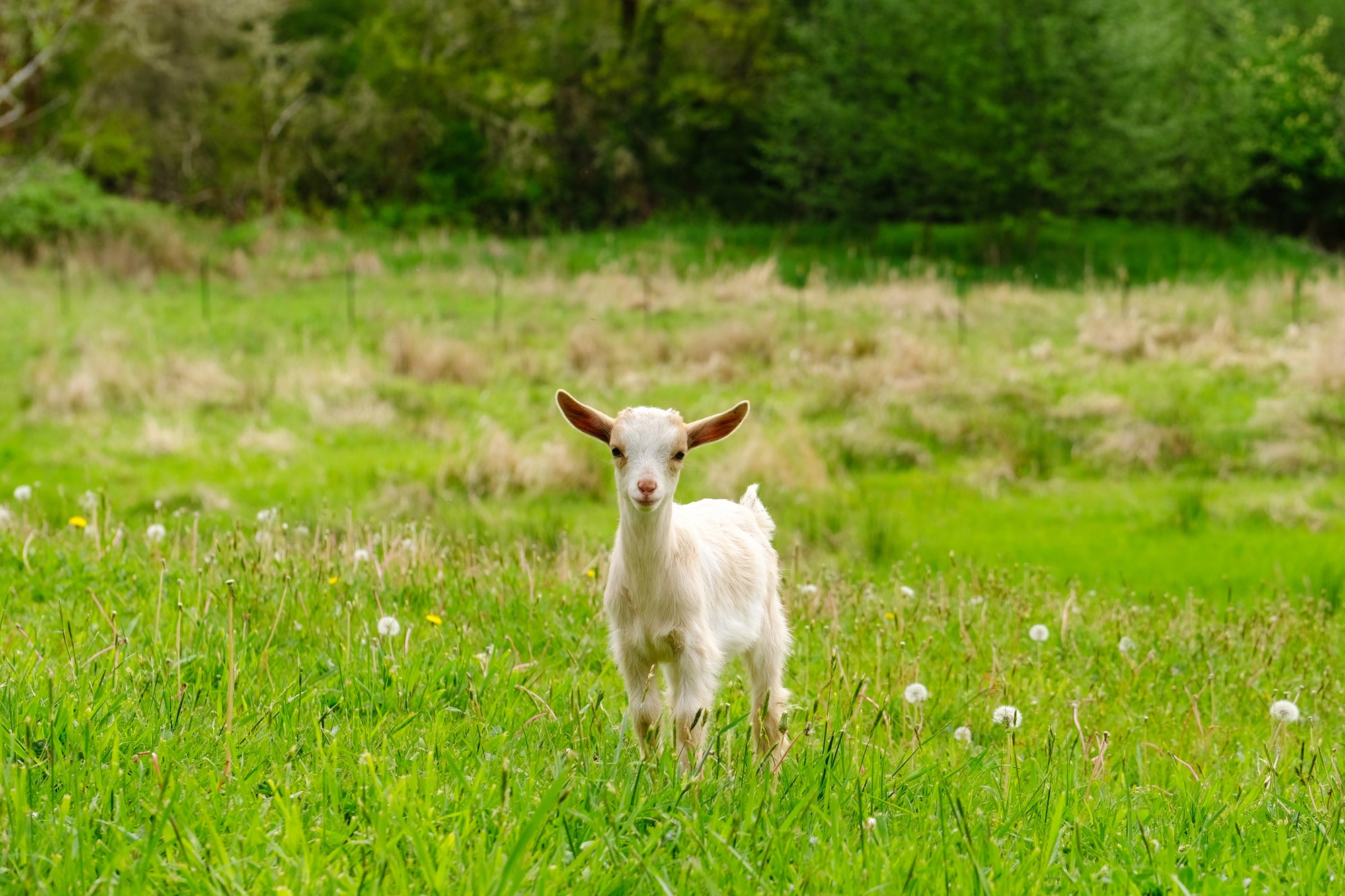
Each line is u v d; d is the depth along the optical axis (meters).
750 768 4.55
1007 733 5.59
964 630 7.14
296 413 15.45
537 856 3.63
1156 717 6.35
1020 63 28.14
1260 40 33.69
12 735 4.07
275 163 34.16
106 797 3.82
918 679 6.42
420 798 4.00
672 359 18.09
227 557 7.63
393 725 4.88
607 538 11.19
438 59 35.44
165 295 22.73
